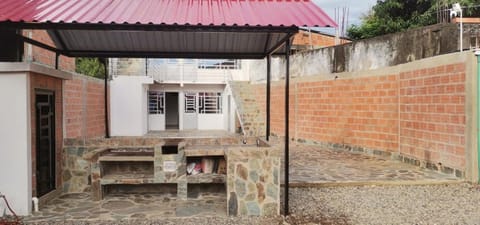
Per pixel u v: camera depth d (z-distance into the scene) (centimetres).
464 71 685
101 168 584
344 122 1098
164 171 577
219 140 683
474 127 668
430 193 616
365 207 540
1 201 492
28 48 831
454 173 713
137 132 1703
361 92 1031
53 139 585
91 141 641
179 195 580
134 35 653
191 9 521
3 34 563
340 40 1892
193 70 1928
